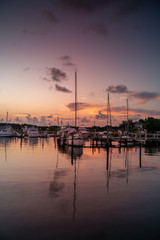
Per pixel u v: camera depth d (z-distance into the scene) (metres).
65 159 30.91
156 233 9.10
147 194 14.34
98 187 15.82
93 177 19.09
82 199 13.08
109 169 23.12
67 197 13.41
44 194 13.91
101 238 8.60
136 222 10.11
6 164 25.73
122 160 30.16
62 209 11.45
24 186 15.73
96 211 11.29
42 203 12.27
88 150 46.59
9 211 11.09
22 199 12.89
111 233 9.02
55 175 19.64
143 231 9.25
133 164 26.58
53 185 16.14
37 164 25.86
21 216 10.50
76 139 50.75
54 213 10.91
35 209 11.38
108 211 11.32
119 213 11.09
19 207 11.64
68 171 21.67
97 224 9.80
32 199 12.91
